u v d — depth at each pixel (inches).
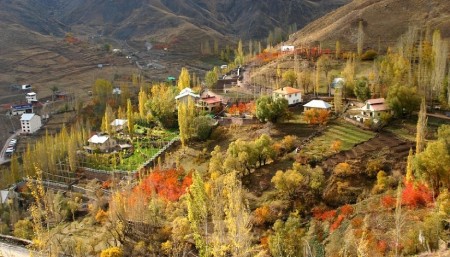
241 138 5049.2
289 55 7613.2
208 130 5300.2
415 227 2694.4
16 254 3469.5
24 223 4180.6
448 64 5467.5
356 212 3235.7
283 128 4975.4
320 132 4746.6
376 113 4783.5
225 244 2289.6
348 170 3789.4
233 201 2511.1
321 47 7696.9
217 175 4037.9
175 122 6245.1
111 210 3742.6
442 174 3090.6
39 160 5664.4
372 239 2741.1
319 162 4094.5
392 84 5083.7
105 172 5339.6
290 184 3659.0
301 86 6082.7
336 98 5137.8
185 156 5098.4
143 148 5816.9
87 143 6171.3
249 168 4232.3
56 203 4399.6
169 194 4097.0
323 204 3560.5
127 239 3540.8
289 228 3036.4
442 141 3356.3
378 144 4205.2
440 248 2450.8
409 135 4323.3
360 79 5556.1
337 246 2888.8
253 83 6875.0
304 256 2691.9
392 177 3563.0
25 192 5211.6
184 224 3339.1
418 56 5994.1
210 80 7342.5
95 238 3769.7
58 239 3459.6
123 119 6707.7
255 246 2571.4
